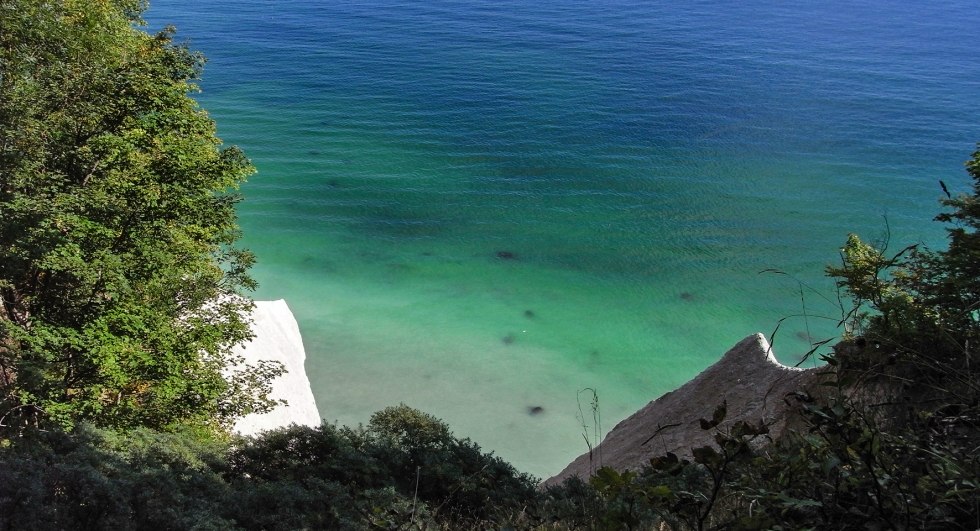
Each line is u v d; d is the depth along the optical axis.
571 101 122.62
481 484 15.48
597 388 52.25
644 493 4.27
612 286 70.06
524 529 7.98
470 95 124.50
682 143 106.94
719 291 69.94
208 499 12.89
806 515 4.00
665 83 131.25
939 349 5.20
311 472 16.69
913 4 194.75
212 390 26.83
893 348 4.91
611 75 135.25
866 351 4.91
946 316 5.62
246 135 104.62
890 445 4.34
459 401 49.31
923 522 3.64
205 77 128.12
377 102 120.44
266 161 96.00
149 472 12.64
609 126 112.62
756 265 75.06
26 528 9.04
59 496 10.18
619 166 99.38
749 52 150.00
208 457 17.42
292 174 92.50
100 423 23.69
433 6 185.75
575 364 55.47
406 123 112.12
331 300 62.72
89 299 23.91
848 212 87.19
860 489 3.84
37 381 20.80
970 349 5.13
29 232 22.06
